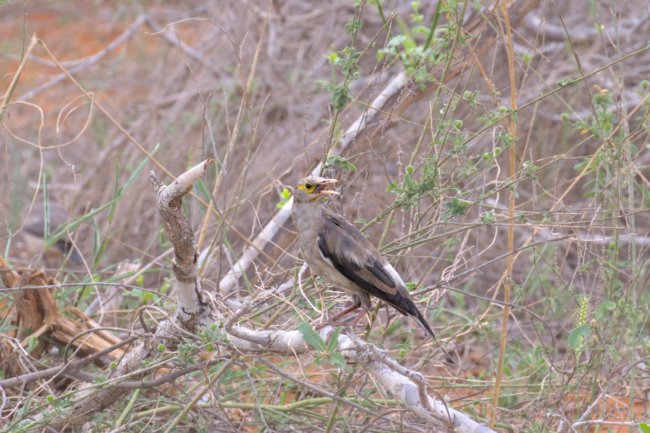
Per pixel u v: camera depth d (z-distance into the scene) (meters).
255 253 12.45
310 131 17.41
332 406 11.46
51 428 9.85
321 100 17.95
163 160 18.58
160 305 11.27
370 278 8.82
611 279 10.86
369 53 18.58
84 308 12.86
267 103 18.25
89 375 10.52
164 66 21.50
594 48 17.34
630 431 10.49
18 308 11.19
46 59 29.67
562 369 11.09
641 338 11.80
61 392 11.23
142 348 9.88
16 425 9.38
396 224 14.38
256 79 18.44
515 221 11.44
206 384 10.12
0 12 33.00
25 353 10.25
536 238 15.40
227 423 10.68
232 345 8.74
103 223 18.00
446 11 9.89
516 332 14.21
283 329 10.27
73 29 32.06
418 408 8.15
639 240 14.46
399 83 12.18
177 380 11.40
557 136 17.31
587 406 10.71
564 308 12.32
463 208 9.41
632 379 10.45
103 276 15.08
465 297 14.78
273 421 11.01
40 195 18.41
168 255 15.48
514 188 9.54
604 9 18.53
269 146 17.53
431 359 11.81
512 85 9.51
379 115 12.20
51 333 11.29
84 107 22.86
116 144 19.88
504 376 12.44
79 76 25.67
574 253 15.46
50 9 33.25
